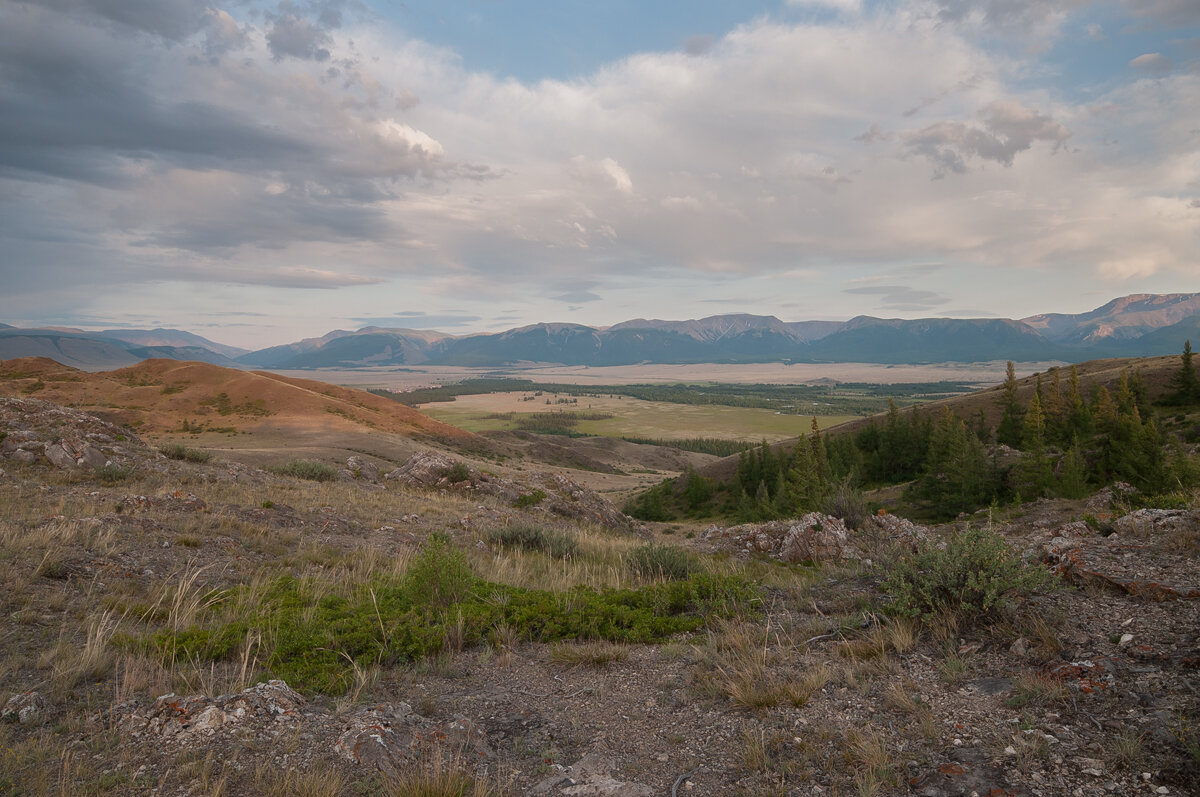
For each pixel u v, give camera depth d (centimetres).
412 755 417
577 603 842
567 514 2734
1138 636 502
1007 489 4688
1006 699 438
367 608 784
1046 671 468
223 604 822
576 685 573
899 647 564
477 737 460
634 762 415
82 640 638
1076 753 357
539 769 406
